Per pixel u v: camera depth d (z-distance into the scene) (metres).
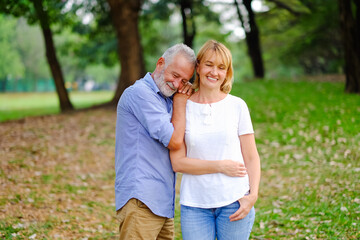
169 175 2.87
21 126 10.91
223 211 2.69
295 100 12.48
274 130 9.37
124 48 14.12
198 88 2.89
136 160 2.80
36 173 6.93
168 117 2.80
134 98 2.83
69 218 5.13
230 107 2.79
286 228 4.53
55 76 15.30
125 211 2.81
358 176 5.77
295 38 27.50
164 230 3.06
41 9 13.13
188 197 2.73
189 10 20.14
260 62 22.38
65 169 7.41
